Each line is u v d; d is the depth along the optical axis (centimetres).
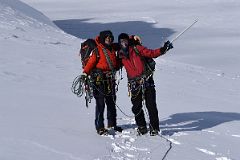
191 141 948
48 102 1182
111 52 959
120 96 1445
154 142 915
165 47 952
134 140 920
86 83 951
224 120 1193
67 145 820
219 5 10369
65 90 1394
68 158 749
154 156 819
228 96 1772
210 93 1794
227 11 9588
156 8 10231
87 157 766
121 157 789
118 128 988
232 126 1125
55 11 10194
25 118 977
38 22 3572
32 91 1311
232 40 6231
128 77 967
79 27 7900
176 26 7819
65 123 993
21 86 1371
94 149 816
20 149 760
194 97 1616
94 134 931
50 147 793
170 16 9075
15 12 3631
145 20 8538
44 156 742
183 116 1203
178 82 1948
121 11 9962
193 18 8775
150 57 962
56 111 1093
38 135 856
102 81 955
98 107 945
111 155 793
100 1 11512
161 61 2683
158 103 1392
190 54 5100
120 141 900
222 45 5806
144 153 830
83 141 861
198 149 897
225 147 925
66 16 9369
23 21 3297
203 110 1346
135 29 7581
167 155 834
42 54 2122
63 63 1964
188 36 6606
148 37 6675
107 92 962
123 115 1148
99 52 949
